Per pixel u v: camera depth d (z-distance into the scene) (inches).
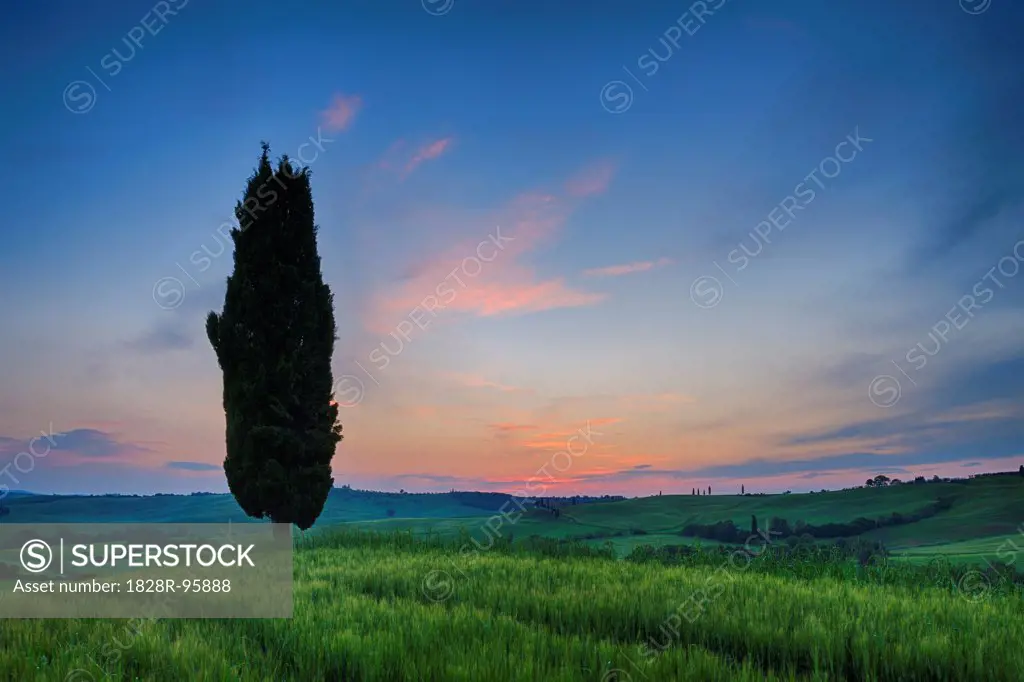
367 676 268.4
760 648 320.8
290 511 956.6
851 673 298.7
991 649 301.9
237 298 1003.3
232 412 984.3
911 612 391.9
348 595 460.1
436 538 919.7
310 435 996.6
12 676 269.3
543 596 430.0
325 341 1046.4
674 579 531.2
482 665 265.7
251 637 345.7
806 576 574.9
